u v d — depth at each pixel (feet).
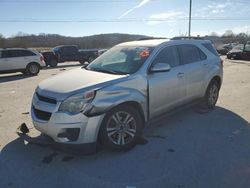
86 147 14.58
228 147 16.75
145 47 18.97
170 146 16.89
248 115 22.91
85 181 13.24
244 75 48.62
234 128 19.92
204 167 14.38
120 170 14.16
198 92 22.08
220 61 24.59
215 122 21.15
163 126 20.30
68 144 14.34
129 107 16.03
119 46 20.65
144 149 16.48
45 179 13.47
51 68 77.41
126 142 16.11
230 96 30.17
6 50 56.65
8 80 50.14
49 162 15.07
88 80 15.71
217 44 138.31
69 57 87.45
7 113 24.61
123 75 16.51
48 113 14.74
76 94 14.39
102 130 15.01
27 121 22.02
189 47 21.66
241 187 12.67
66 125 14.20
